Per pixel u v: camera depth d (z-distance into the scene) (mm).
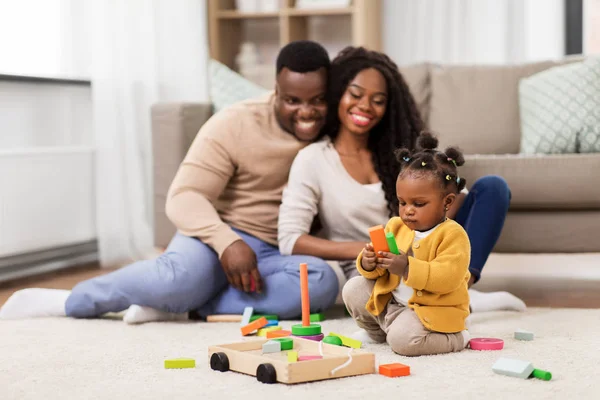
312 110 2463
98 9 3967
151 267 2418
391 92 2469
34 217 3662
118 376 1711
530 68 3611
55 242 3795
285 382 1593
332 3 4902
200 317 2518
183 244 2465
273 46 5332
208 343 2057
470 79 3627
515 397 1489
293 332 2023
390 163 2465
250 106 2570
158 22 4488
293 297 2379
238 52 5320
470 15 4871
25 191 3607
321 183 2457
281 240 2465
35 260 3828
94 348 2006
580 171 2867
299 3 4969
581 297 2877
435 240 1859
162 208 3357
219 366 1730
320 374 1625
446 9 4906
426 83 3717
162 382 1644
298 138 2533
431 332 1858
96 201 4039
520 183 2896
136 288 2402
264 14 4984
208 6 5035
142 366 1797
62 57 3939
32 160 3645
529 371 1632
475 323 2262
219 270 2451
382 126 2496
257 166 2520
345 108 2430
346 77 2436
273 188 2561
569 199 2891
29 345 2057
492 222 2363
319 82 2441
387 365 1677
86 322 2412
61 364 1831
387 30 5066
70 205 3895
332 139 2531
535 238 2949
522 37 4867
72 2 3938
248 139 2506
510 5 4867
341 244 2396
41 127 3912
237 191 2570
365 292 1954
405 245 1909
